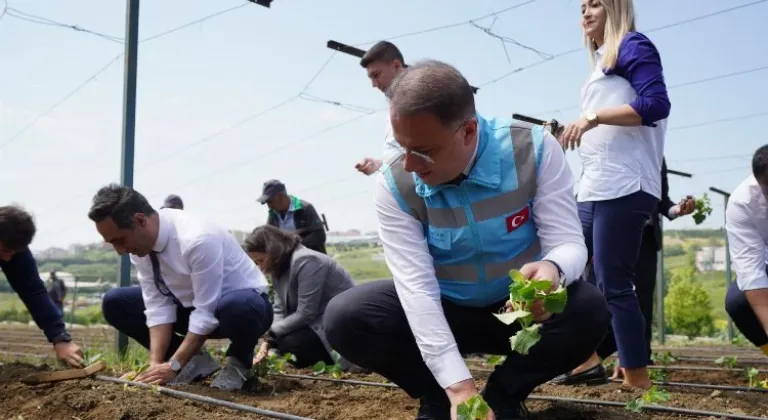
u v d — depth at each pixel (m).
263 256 5.13
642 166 3.34
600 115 3.20
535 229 2.47
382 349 2.65
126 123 5.64
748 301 3.72
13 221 3.75
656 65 3.26
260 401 3.63
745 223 3.63
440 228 2.42
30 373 4.09
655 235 4.16
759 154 3.40
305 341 5.06
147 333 4.38
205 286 3.72
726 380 4.48
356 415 3.20
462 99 2.05
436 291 2.40
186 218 3.85
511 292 2.03
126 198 3.61
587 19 3.55
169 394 3.51
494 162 2.34
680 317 20.44
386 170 2.45
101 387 3.72
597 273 3.47
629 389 3.62
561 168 2.40
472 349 2.84
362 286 2.68
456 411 2.12
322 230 7.10
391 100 2.07
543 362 2.52
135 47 5.73
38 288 4.16
